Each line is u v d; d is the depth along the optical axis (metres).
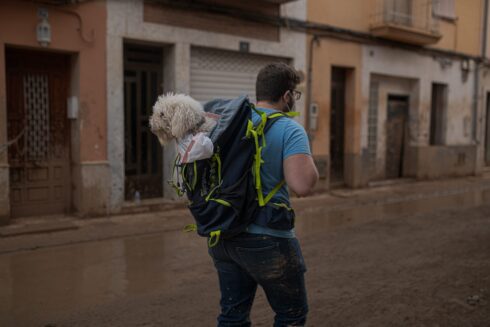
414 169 13.70
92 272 5.20
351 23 11.45
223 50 9.21
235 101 2.45
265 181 2.40
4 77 6.78
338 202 10.13
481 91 15.88
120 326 3.83
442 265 5.46
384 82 12.89
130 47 8.37
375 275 5.10
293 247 2.48
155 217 7.95
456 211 9.16
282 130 2.39
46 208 7.68
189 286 4.78
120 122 7.92
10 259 5.62
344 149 12.04
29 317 4.00
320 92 10.90
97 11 7.51
